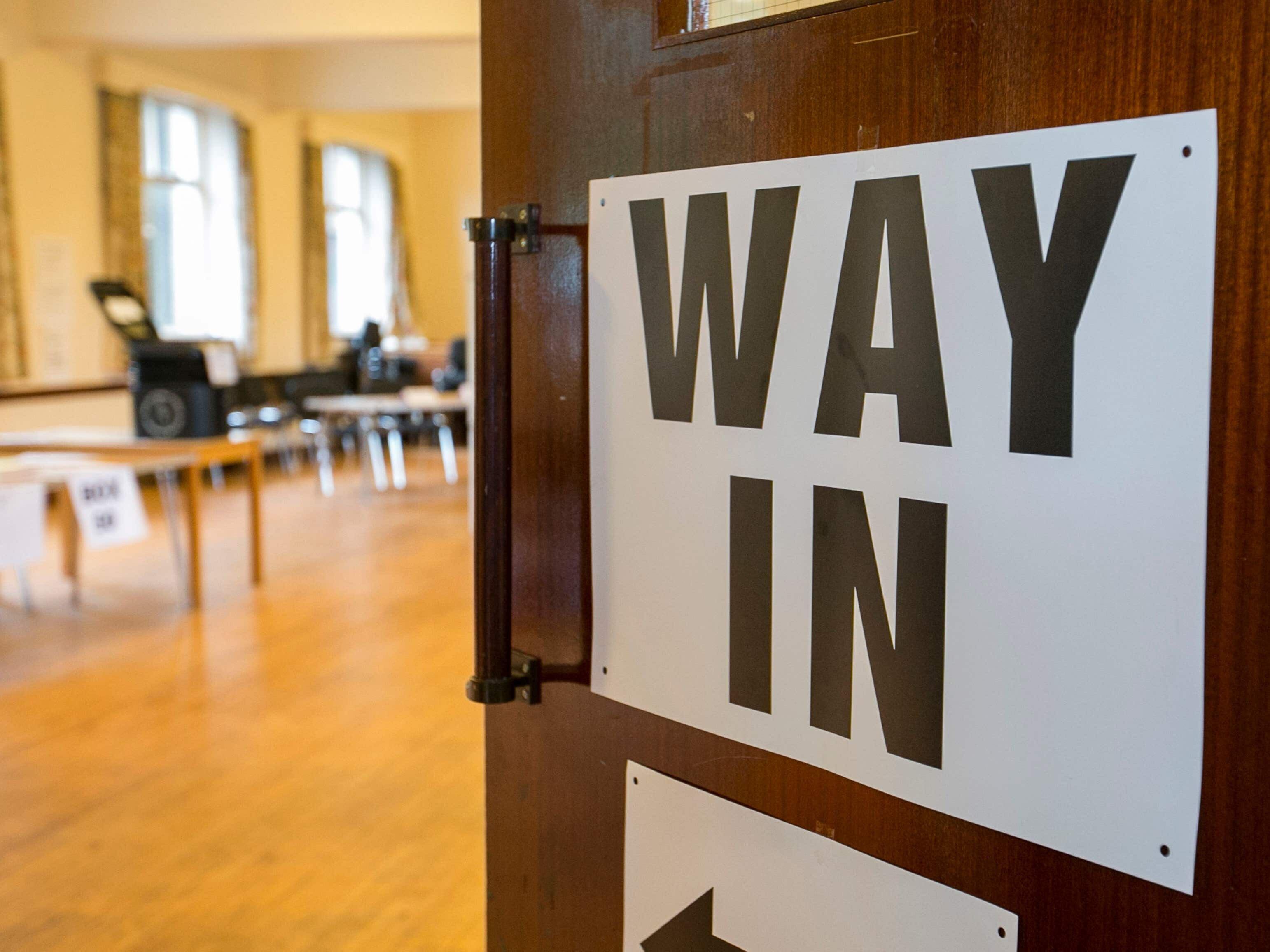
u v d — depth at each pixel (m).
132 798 3.03
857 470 0.84
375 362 10.99
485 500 1.09
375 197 13.14
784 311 0.88
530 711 1.17
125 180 8.75
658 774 1.03
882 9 0.80
